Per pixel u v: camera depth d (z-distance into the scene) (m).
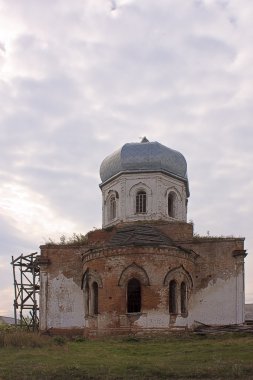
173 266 40.72
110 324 39.31
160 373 22.98
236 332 37.72
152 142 48.28
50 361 26.06
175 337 37.28
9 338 32.66
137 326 38.81
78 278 45.50
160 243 40.81
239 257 44.09
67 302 45.06
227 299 43.47
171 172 47.94
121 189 47.34
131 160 47.34
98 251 41.22
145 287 39.50
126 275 39.81
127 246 40.19
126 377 22.38
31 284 48.78
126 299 39.59
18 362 25.84
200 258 44.56
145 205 47.19
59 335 43.94
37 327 47.09
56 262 46.06
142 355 29.17
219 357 26.67
